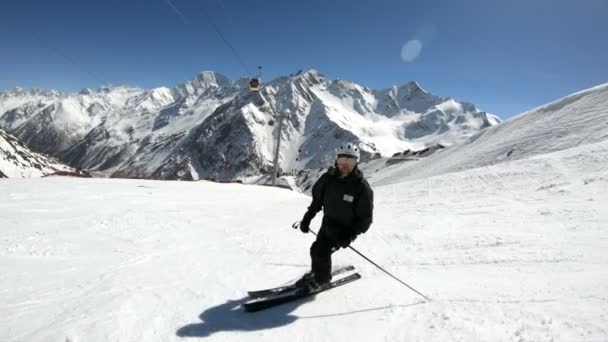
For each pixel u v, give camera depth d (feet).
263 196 56.95
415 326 10.61
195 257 19.31
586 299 11.07
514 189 46.01
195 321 11.64
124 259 18.74
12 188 42.98
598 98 186.80
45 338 10.59
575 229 22.07
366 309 12.12
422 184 58.95
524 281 13.53
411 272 16.14
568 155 58.34
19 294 13.92
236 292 14.26
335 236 12.99
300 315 11.93
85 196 40.40
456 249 19.42
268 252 20.42
